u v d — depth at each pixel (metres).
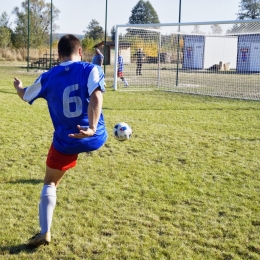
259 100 14.31
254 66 28.27
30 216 4.10
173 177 5.42
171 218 4.11
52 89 3.38
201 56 27.62
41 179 5.23
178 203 4.52
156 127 8.78
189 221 4.05
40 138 7.46
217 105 12.74
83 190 4.86
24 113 10.16
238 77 26.02
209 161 6.23
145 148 6.92
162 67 22.05
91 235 3.72
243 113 11.10
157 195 4.74
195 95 15.71
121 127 4.46
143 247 3.51
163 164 6.02
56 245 3.53
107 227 3.88
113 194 4.74
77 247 3.49
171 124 9.22
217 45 29.83
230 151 6.89
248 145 7.34
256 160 6.35
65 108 3.35
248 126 9.16
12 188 4.88
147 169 5.75
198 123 9.42
